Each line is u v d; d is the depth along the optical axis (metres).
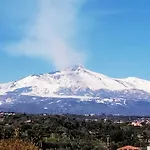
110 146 146.88
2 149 59.19
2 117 190.88
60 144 122.12
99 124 192.88
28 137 104.12
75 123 183.62
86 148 130.00
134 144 156.50
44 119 190.25
